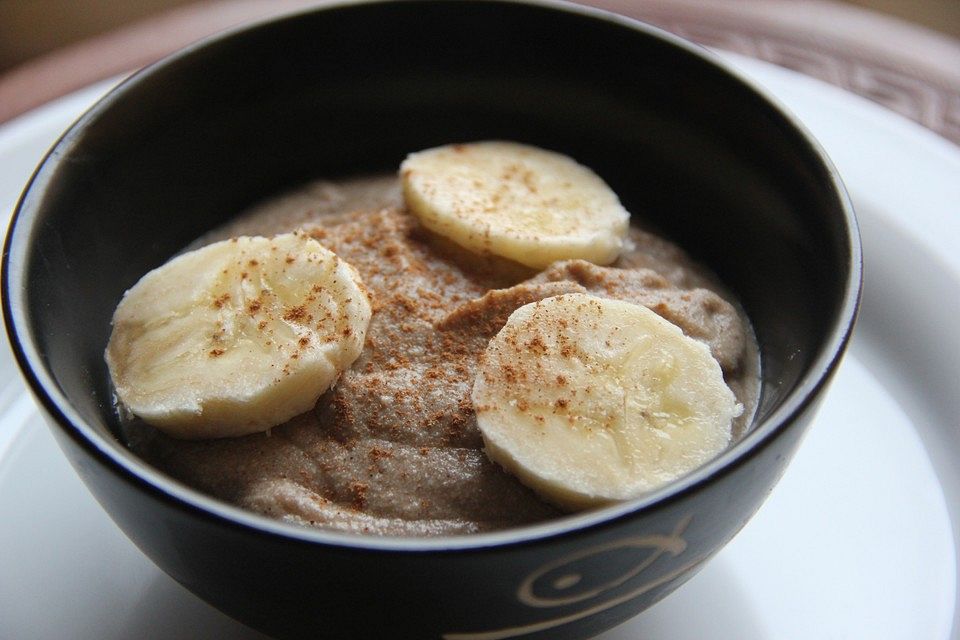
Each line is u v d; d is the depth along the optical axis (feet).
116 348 0.58
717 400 0.55
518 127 0.71
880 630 0.56
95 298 0.60
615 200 0.66
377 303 0.60
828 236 0.56
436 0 0.67
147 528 0.49
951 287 0.69
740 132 0.64
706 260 0.68
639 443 0.53
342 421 0.56
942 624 0.56
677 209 0.69
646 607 0.53
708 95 0.65
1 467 0.63
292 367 0.55
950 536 0.60
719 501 0.48
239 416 0.55
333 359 0.56
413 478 0.55
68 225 0.59
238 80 0.67
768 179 0.62
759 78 0.81
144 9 1.24
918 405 0.65
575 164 0.68
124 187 0.63
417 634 0.49
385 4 0.67
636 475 0.52
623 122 0.69
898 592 0.58
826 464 0.63
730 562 0.59
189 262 0.60
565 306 0.57
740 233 0.65
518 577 0.46
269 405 0.55
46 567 0.59
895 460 0.63
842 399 0.66
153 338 0.57
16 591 0.58
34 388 0.49
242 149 0.69
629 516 0.45
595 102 0.69
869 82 0.82
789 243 0.61
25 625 0.57
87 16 1.23
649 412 0.54
